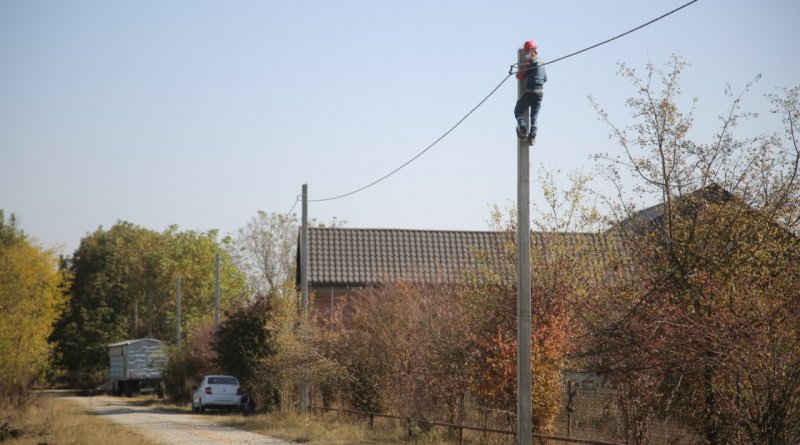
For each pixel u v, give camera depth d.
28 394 34.03
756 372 11.52
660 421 14.32
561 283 17.77
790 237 13.65
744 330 11.59
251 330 36.56
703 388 13.09
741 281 13.09
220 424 29.28
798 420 11.43
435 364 20.36
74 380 79.06
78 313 78.75
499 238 21.12
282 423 26.86
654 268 14.14
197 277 74.38
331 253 39.62
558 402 17.55
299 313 30.78
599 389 16.19
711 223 13.91
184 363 48.06
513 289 18.11
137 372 58.03
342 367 26.39
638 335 13.14
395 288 25.59
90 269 82.19
